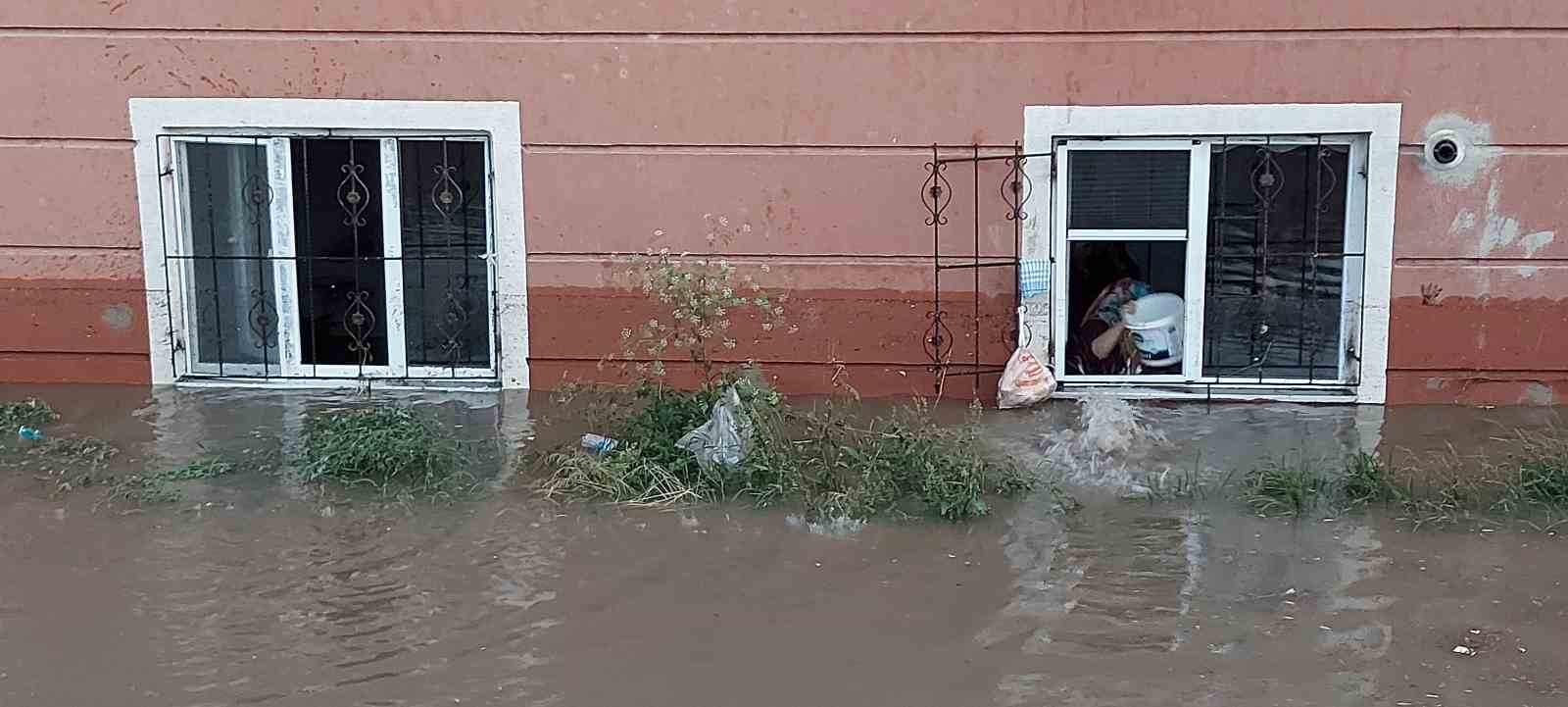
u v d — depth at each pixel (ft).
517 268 25.17
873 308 24.89
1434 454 21.31
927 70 24.12
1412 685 14.06
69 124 24.99
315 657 14.74
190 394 25.17
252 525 18.49
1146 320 24.84
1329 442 22.11
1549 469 19.58
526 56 24.54
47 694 13.92
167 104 24.82
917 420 23.02
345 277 25.70
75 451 21.50
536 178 24.90
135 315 25.64
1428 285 24.08
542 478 20.34
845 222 24.68
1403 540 17.92
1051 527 18.52
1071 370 25.14
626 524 18.58
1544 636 15.10
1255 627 15.44
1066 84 23.93
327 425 22.36
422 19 24.48
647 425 21.29
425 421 22.95
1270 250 24.50
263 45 24.64
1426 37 23.34
